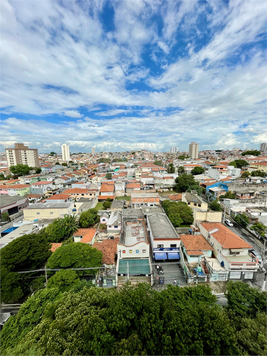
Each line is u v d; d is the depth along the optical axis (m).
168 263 28.22
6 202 49.19
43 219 41.22
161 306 13.95
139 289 15.37
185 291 17.19
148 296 15.18
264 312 14.66
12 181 76.81
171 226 33.25
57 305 15.58
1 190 64.12
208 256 27.67
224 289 23.22
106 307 14.59
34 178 79.31
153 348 11.24
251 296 15.91
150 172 87.19
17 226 40.22
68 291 18.53
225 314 14.75
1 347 14.52
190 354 11.24
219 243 26.38
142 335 12.17
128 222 36.69
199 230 34.41
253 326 13.22
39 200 60.75
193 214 39.25
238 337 12.65
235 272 24.22
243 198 49.25
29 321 16.36
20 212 50.84
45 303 17.48
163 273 26.09
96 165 136.25
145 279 24.62
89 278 23.83
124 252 27.06
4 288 19.78
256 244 31.67
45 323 14.22
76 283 20.39
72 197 56.12
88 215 40.06
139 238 29.88
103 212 43.38
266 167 76.38
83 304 14.67
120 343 11.33
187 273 24.69
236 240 26.34
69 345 11.86
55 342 12.02
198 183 67.75
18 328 15.76
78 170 108.00
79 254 23.44
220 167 79.38
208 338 11.72
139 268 25.19
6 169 110.94
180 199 50.81
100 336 11.80
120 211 41.81
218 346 11.37
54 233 33.38
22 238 24.00
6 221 45.62
